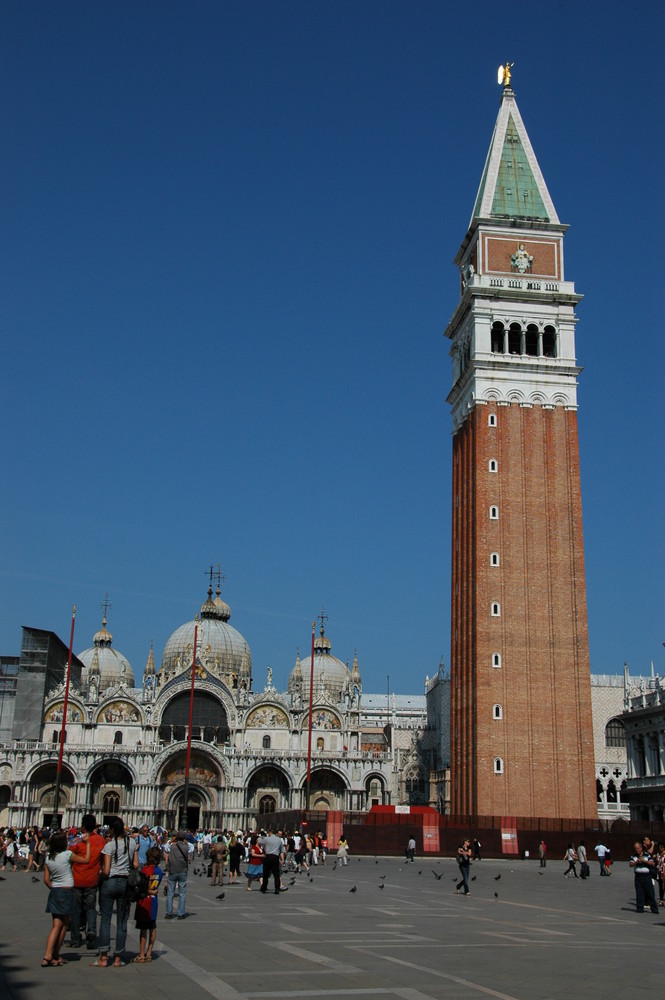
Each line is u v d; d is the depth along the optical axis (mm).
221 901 50719
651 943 36594
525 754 112938
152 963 28875
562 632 117250
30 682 158000
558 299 127625
